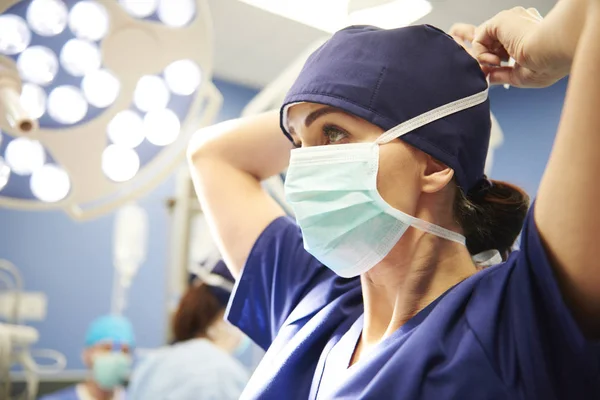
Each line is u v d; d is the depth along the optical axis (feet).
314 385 3.00
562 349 2.23
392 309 2.96
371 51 2.87
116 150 3.99
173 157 4.10
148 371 6.96
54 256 11.21
